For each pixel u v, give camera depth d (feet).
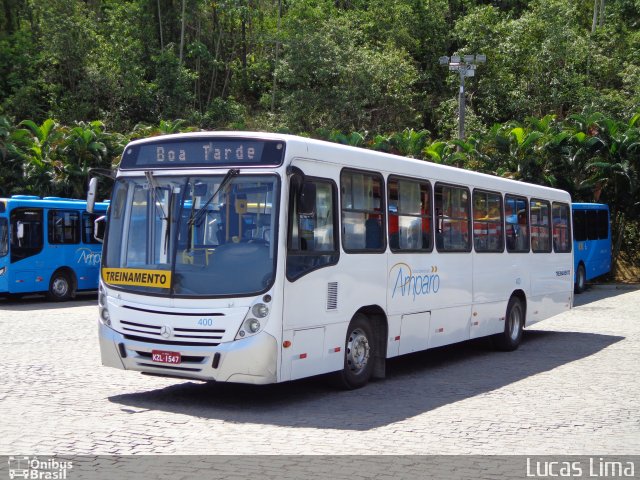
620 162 114.93
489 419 30.27
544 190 57.47
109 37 188.75
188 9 199.11
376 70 170.19
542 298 56.29
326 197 33.37
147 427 27.78
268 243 30.32
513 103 172.24
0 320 62.34
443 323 42.83
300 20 176.04
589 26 212.23
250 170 31.01
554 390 36.91
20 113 174.19
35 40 195.31
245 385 36.76
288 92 178.09
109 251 32.71
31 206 80.74
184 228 31.27
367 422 29.32
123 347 31.63
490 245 48.49
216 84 208.64
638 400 34.47
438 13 206.69
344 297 34.22
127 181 32.91
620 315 73.56
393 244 38.11
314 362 32.40
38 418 28.78
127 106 176.24
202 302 30.25
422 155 118.52
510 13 201.67
